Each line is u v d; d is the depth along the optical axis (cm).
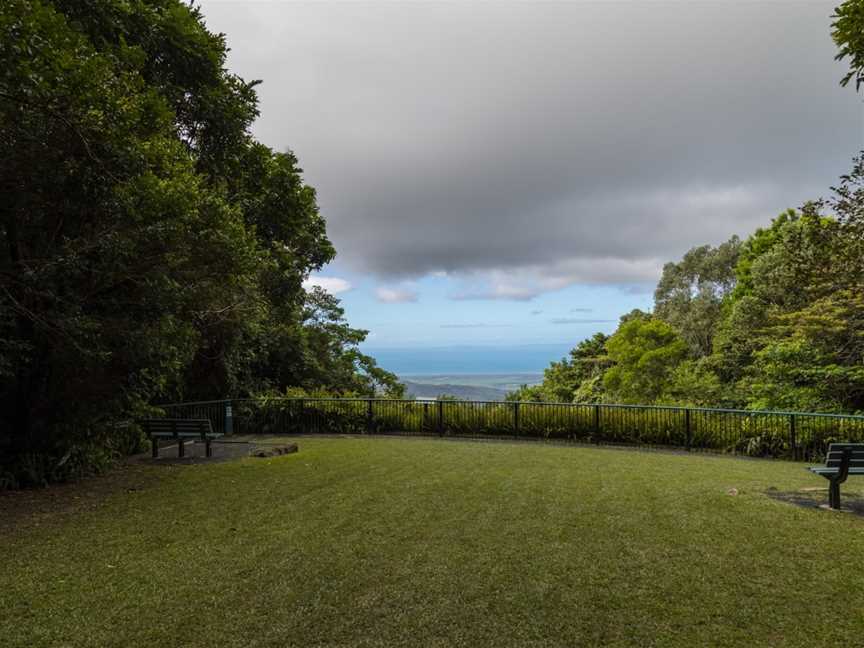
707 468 912
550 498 649
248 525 530
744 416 1139
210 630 311
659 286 4594
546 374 3189
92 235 693
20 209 652
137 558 434
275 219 1380
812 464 998
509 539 484
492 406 1348
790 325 1655
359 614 332
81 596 359
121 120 599
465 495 664
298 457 988
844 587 377
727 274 4091
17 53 497
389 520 547
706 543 475
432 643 297
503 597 358
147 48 963
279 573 400
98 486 729
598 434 1242
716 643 298
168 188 700
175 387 1366
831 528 524
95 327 671
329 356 2512
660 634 309
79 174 614
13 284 664
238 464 908
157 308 774
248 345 1762
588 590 370
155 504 621
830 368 1391
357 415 1443
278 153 1410
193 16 1138
